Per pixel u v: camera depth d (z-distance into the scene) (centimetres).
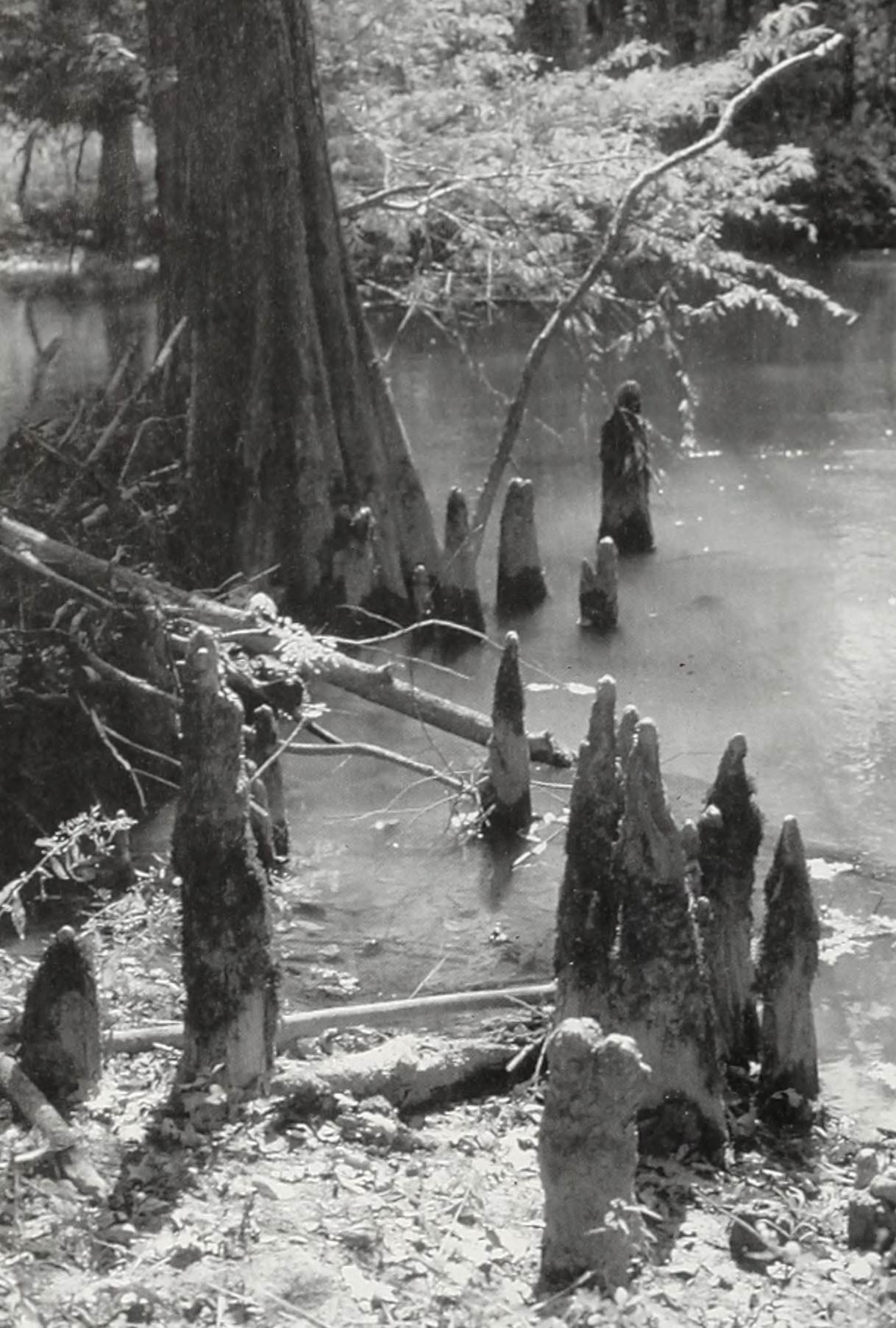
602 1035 655
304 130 1611
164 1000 914
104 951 972
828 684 1484
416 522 1716
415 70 2084
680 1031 773
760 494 2158
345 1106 781
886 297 3362
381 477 1680
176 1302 609
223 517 1622
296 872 1145
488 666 1576
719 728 1391
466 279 2281
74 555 1306
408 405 2634
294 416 1606
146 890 1069
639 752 766
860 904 1077
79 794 1245
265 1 1570
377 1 2008
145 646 1276
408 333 2994
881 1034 917
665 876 770
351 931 1056
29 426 1583
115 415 1625
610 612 1658
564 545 1988
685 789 1257
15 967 963
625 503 1917
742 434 2458
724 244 3631
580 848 789
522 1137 779
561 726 1411
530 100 2031
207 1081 766
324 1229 670
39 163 2453
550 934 1054
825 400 2636
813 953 809
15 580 1343
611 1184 632
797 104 3653
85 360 2339
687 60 3103
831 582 1786
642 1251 669
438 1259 651
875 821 1208
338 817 1241
